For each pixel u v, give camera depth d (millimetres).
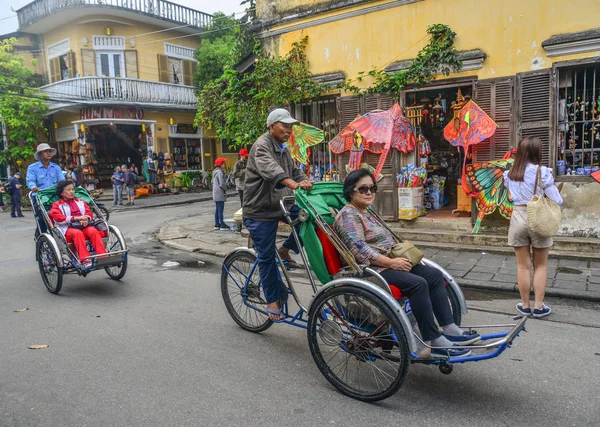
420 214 8078
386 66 7938
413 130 7965
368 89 8031
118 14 18844
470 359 2822
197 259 7535
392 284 3105
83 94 18891
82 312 4926
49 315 4855
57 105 19453
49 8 18766
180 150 21828
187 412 2914
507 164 6754
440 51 7156
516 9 6738
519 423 2697
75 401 3074
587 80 6574
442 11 7324
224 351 3857
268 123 3721
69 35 19406
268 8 9250
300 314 3785
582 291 4898
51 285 5699
